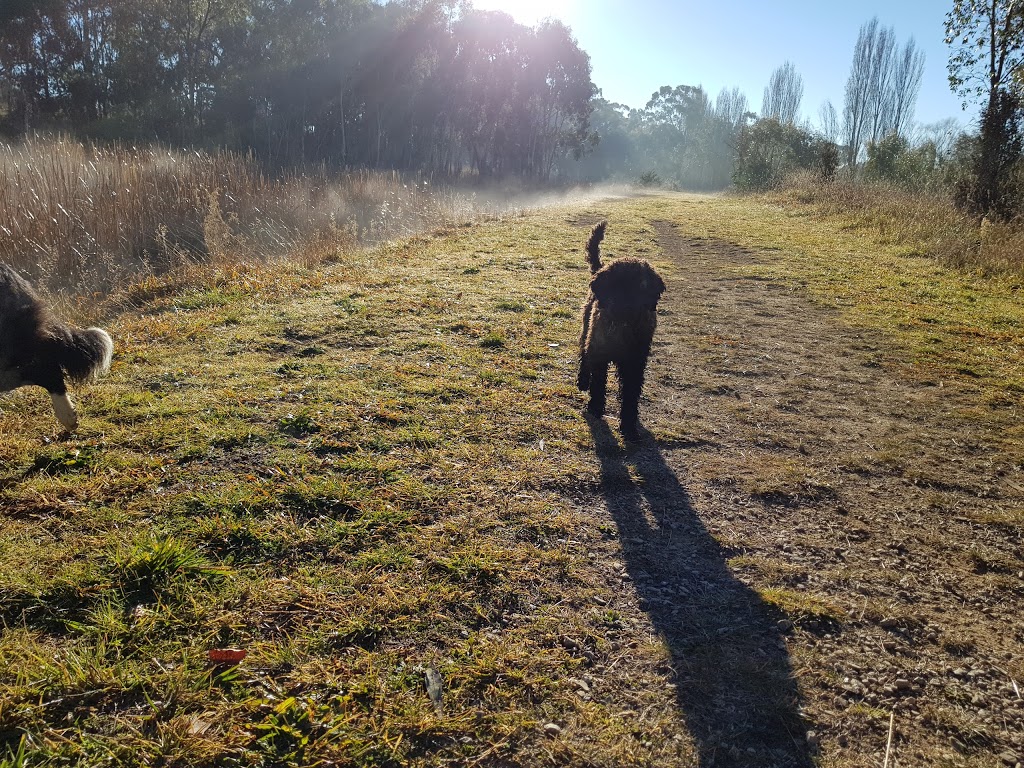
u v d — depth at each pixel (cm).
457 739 229
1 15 3597
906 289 1072
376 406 495
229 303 764
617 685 259
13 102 4156
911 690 267
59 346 428
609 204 2619
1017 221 1535
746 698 258
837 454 493
